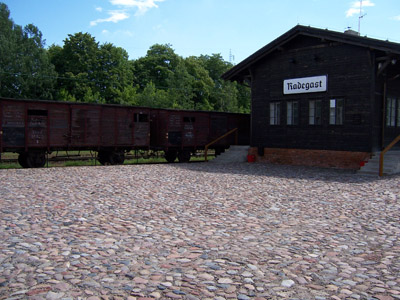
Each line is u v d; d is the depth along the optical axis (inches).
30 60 1924.2
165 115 823.1
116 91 1934.1
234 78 839.1
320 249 207.8
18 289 148.9
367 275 170.9
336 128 657.6
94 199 336.8
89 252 194.7
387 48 569.6
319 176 535.2
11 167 683.4
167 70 2342.5
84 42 1996.8
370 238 230.5
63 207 300.8
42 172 547.2
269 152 767.1
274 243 217.3
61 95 1806.1
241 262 184.1
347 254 200.2
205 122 903.1
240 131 987.9
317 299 145.9
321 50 674.8
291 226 257.0
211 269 174.4
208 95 2324.1
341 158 651.5
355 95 630.5
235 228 248.8
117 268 173.5
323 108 675.4
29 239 215.2
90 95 1748.3
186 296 145.9
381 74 637.9
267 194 380.5
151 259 186.5
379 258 194.4
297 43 711.1
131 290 150.4
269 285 157.9
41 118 648.4
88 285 154.2
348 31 714.8
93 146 718.5
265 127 774.5
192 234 232.7
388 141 675.4
